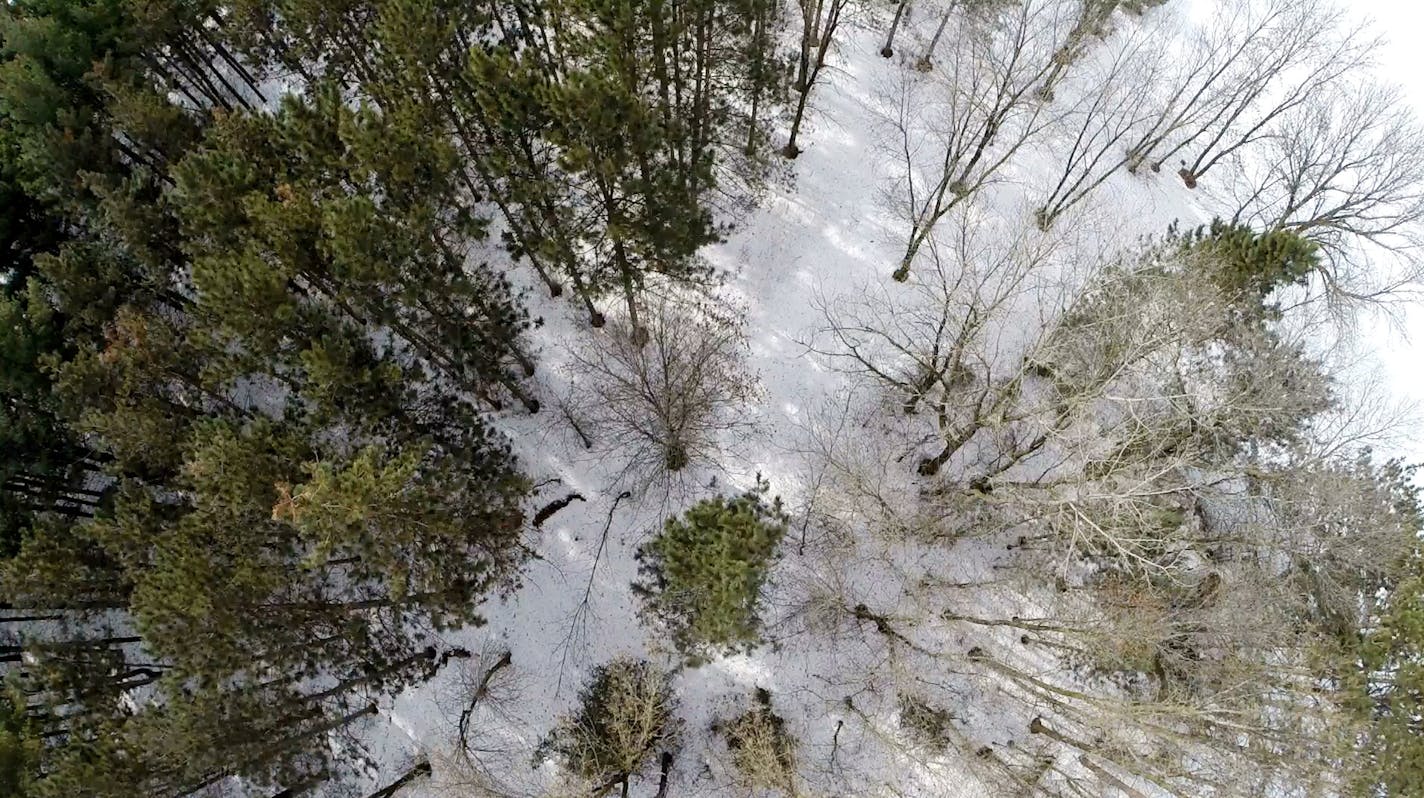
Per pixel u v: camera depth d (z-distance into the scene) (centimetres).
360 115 1831
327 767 2372
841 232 2822
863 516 2545
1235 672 2059
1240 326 2241
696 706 2475
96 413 1875
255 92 2808
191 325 2059
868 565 2591
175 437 1978
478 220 2039
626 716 2370
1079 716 2345
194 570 1762
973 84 2470
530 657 2489
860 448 2639
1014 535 2652
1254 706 2069
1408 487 2180
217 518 1838
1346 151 2483
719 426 2583
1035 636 2545
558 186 1998
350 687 2303
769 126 2850
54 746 2005
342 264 1791
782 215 2827
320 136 1934
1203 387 2283
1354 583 2092
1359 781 1788
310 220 1814
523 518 2434
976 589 2586
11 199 2214
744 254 2773
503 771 2408
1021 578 2550
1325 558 2112
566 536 2558
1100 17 2534
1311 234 2728
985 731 2497
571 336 2669
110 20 2234
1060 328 2266
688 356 2567
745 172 2836
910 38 3077
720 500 1909
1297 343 2353
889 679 2488
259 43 2400
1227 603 2122
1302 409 2217
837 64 3022
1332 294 2575
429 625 2458
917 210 2834
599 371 2603
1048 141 2944
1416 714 1825
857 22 3055
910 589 2553
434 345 2217
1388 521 2058
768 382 2672
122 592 2012
